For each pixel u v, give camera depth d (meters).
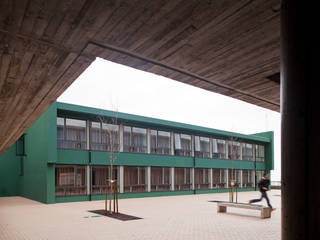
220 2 3.56
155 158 25.19
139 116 23.83
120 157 22.73
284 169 1.99
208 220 11.88
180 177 27.53
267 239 8.29
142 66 5.72
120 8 3.69
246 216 13.09
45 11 3.73
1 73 5.92
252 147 37.00
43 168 19.83
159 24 4.09
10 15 3.81
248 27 4.21
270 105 8.77
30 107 8.79
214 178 30.97
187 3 3.60
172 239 8.30
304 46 1.94
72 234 9.05
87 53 5.03
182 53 5.08
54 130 19.52
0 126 11.31
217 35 4.42
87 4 3.58
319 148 1.82
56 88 6.96
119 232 9.34
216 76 6.23
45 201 19.22
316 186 1.81
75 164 20.64
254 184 36.38
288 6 2.05
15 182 27.05
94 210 15.20
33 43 4.62
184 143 28.27
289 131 1.97
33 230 9.77
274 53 5.07
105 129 22.38
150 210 15.34
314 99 1.87
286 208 1.94
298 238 1.84
